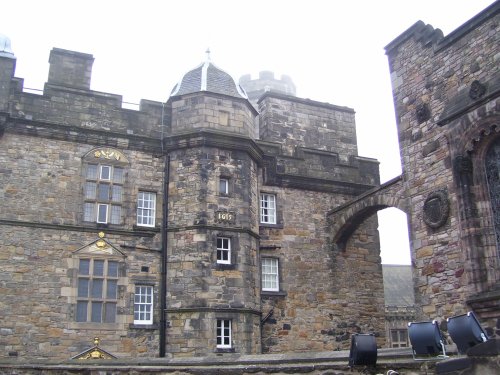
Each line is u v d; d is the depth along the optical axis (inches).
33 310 651.5
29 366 443.2
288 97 944.9
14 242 663.8
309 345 800.9
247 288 725.9
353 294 859.4
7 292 645.9
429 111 674.8
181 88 808.3
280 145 874.1
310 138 941.2
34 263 666.2
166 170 762.8
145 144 761.6
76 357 652.1
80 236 697.0
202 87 791.7
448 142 633.6
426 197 658.8
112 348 672.4
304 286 824.9
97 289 689.0
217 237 730.2
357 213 811.4
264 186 842.2
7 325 636.7
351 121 994.1
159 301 711.1
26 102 712.4
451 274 607.8
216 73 819.4
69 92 739.4
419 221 666.2
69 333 660.1
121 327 682.8
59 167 709.3
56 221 689.6
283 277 813.9
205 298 693.9
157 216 743.7
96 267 695.7
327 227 869.8
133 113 768.3
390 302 1562.5
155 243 732.0
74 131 724.0
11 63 710.5
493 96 581.3
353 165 921.5
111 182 733.9
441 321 610.5
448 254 616.1
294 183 860.6
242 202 758.5
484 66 607.2
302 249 840.3
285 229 836.6
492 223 585.3
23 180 687.1
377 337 858.1
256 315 740.7
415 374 271.0
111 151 743.1
